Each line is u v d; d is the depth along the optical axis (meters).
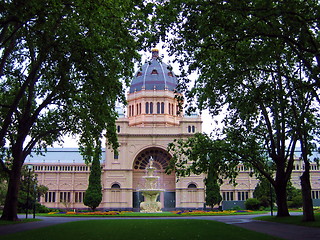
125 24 30.20
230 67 33.91
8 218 34.78
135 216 52.62
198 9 24.08
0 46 27.36
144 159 97.62
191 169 39.72
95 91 33.09
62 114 39.09
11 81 39.62
